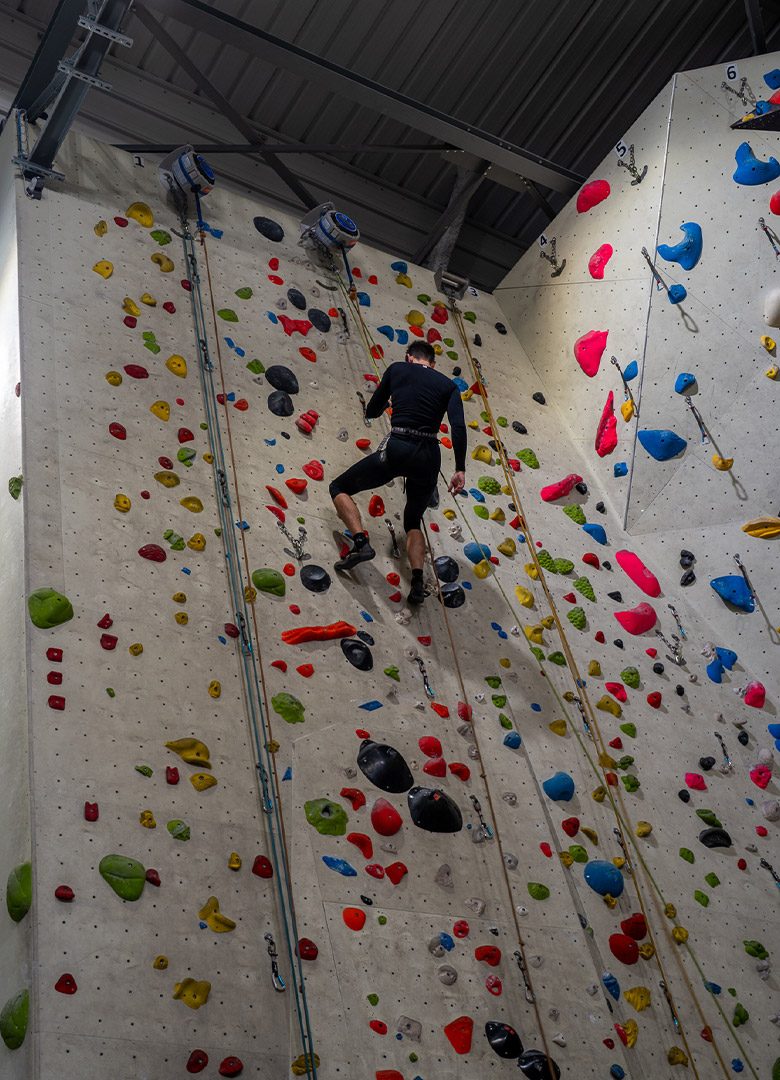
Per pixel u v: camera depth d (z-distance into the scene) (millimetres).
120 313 5312
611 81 7812
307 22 7266
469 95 7824
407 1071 3926
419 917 4297
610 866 4840
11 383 4863
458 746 4887
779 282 6031
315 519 5258
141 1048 3490
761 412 6023
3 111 6672
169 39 6617
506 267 8461
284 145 7004
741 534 5953
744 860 5180
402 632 5137
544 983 4391
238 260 6059
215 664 4473
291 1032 3805
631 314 6441
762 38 6641
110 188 5793
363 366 6105
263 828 4188
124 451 4844
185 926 3791
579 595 5812
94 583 4371
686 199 6367
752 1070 4566
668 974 4684
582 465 6484
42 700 3963
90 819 3805
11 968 3516
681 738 5461
